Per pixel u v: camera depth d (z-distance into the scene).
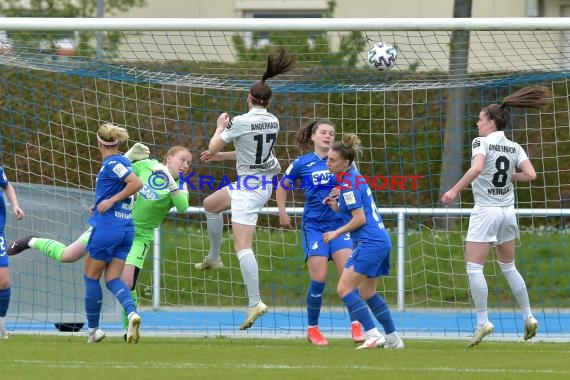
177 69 44.88
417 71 45.94
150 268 50.47
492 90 49.69
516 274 35.53
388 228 52.47
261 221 53.47
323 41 46.44
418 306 49.88
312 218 35.59
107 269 34.34
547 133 54.06
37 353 30.98
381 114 53.91
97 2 71.38
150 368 27.45
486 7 86.50
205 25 39.53
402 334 41.09
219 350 32.59
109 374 26.03
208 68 45.09
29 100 47.75
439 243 51.62
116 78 43.59
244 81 44.50
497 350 33.59
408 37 44.41
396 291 47.78
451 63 43.84
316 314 35.78
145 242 36.91
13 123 47.69
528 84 45.38
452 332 41.94
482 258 34.66
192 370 27.06
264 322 45.53
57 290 42.09
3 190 36.31
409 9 87.19
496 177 34.38
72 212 42.69
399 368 27.73
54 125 48.06
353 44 45.81
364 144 53.66
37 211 42.59
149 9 86.19
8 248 36.69
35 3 71.62
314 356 30.84
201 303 49.88
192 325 43.16
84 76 45.78
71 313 42.09
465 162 48.59
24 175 48.06
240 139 35.69
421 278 51.38
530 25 38.88
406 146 54.06
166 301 48.06
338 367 27.94
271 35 45.16
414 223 52.69
